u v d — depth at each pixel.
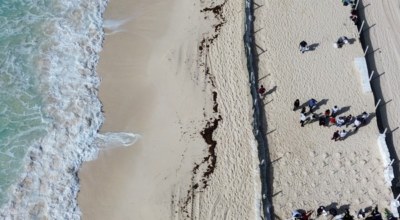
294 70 39.06
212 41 41.38
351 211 32.47
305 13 42.28
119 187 34.56
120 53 41.50
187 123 37.09
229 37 41.28
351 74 38.72
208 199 33.47
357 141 35.47
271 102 37.59
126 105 38.53
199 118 37.25
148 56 41.16
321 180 33.81
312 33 41.03
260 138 35.78
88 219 33.25
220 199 33.41
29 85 39.78
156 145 36.34
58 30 42.97
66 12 44.16
